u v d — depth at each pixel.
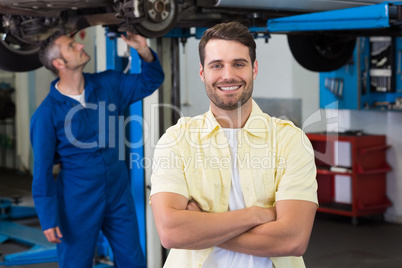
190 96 6.36
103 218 3.35
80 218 3.26
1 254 4.86
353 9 2.71
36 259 4.62
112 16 3.03
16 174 8.73
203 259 1.71
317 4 3.08
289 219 1.67
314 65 4.46
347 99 5.61
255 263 1.70
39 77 8.32
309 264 4.41
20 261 4.57
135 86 3.40
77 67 3.20
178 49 3.86
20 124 8.52
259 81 6.39
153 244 3.95
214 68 1.67
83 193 3.25
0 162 8.95
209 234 1.64
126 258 3.42
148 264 3.98
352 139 5.51
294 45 4.39
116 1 2.77
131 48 3.84
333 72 5.66
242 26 1.68
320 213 6.16
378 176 5.71
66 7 2.84
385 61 5.44
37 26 3.18
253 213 1.67
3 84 8.41
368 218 5.91
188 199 1.75
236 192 1.75
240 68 1.67
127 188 3.44
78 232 3.27
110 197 3.33
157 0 2.76
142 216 3.95
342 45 4.55
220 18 3.14
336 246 4.89
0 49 3.58
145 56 3.30
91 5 2.79
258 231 1.66
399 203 5.66
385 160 5.72
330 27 2.77
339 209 5.70
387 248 4.80
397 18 2.66
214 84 1.68
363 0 3.18
